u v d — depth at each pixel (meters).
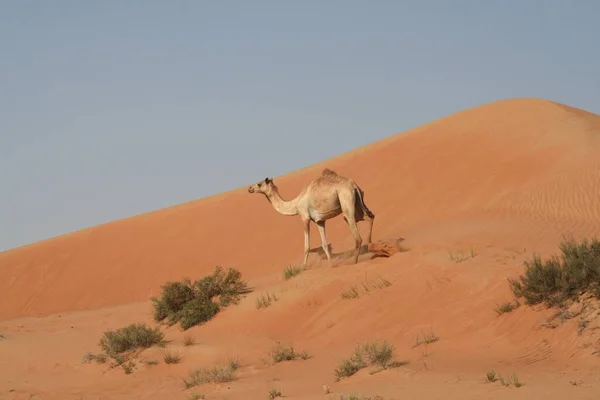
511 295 21.17
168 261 59.56
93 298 57.16
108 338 26.77
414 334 21.30
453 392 15.04
